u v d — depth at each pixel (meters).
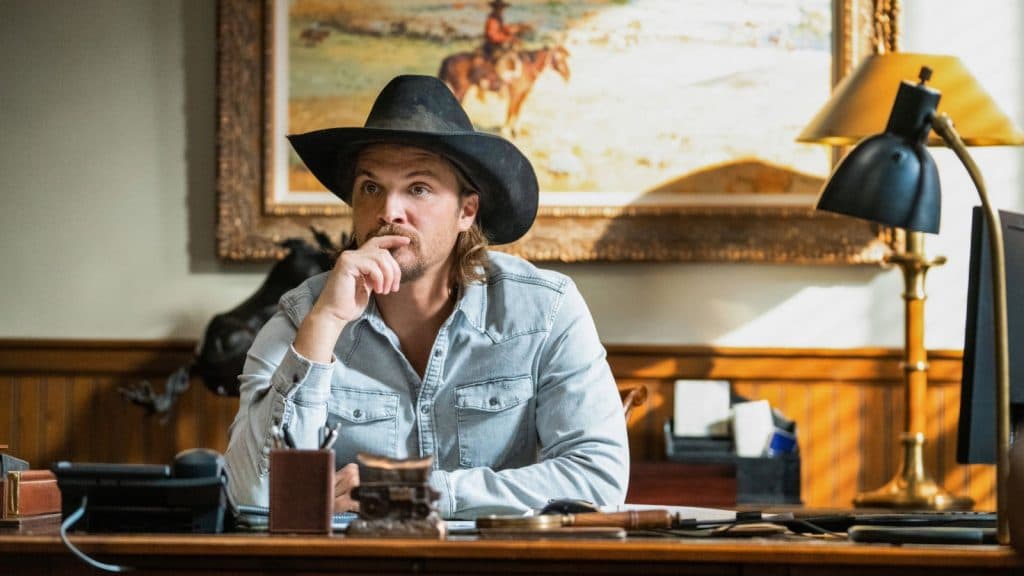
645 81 5.57
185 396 5.63
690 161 5.56
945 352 5.50
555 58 5.59
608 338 5.59
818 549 2.05
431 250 3.03
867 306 5.58
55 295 5.71
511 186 3.22
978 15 5.59
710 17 5.57
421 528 2.13
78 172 5.74
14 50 5.76
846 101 5.04
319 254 5.34
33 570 2.13
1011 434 2.57
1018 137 5.04
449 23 5.61
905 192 2.45
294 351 2.72
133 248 5.71
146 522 2.29
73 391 5.68
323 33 5.63
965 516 2.73
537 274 3.25
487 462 3.15
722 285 5.59
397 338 3.18
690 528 2.43
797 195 5.54
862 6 5.55
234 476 2.76
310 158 3.26
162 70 5.73
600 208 5.54
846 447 5.53
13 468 2.74
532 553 2.04
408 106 3.06
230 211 5.63
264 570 2.09
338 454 3.12
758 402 5.29
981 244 2.55
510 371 3.16
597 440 3.04
